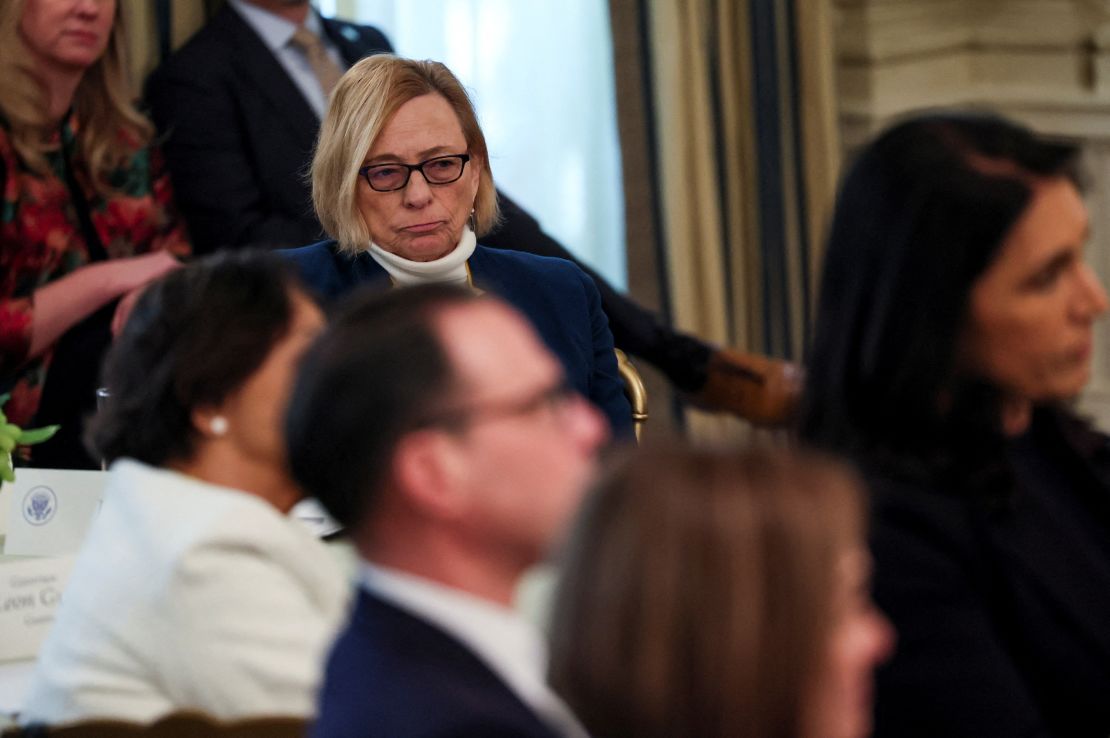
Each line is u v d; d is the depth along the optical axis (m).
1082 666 4.72
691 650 2.49
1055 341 4.50
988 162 4.48
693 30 17.28
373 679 3.10
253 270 4.91
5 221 11.39
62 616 4.80
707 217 17.39
